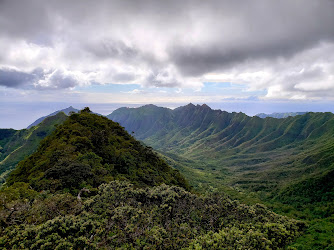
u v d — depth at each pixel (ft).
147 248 59.72
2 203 68.44
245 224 82.43
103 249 56.70
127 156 188.96
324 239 82.58
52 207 70.13
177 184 214.07
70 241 55.16
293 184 319.27
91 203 75.41
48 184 96.37
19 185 92.12
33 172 121.90
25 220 62.44
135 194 86.89
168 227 73.10
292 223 93.76
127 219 69.00
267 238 74.28
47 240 52.16
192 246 65.00
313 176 310.86
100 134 187.73
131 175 163.32
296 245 77.36
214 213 86.33
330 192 255.50
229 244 67.87
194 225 79.00
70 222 59.41
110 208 75.10
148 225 70.03
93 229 59.62
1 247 52.19
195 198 95.50
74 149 146.61
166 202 84.74
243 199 254.88
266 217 90.48
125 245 59.47
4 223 60.08
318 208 198.08
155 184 166.40
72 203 75.97
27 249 50.06
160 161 252.83
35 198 75.97
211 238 70.69
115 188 88.48
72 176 104.27
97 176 120.16
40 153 152.46
